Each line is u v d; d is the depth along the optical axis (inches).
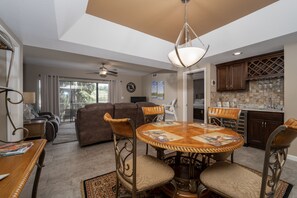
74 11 76.8
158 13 90.0
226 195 42.8
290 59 101.6
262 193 36.7
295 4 74.9
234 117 80.1
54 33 84.8
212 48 122.8
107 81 288.8
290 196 63.8
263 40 95.7
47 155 107.3
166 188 64.9
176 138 53.2
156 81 286.8
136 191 44.9
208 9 84.9
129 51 124.0
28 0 55.1
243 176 48.1
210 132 62.0
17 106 90.0
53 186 70.2
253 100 144.3
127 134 45.3
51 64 215.8
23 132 98.6
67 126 220.2
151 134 58.4
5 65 83.7
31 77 219.3
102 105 130.3
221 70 160.6
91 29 97.8
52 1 56.0
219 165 55.4
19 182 27.1
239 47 109.3
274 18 83.8
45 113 191.8
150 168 54.0
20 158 37.4
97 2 79.7
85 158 102.3
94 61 188.4
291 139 36.1
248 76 140.1
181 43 129.9
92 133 125.7
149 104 153.5
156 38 125.3
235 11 87.0
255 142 124.1
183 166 81.4
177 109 200.8
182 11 87.4
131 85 314.3
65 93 254.4
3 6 58.4
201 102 294.5
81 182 73.5
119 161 52.7
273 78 131.1
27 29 79.4
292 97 101.8
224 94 166.6
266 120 117.5
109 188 69.0
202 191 58.0
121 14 91.1
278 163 38.5
